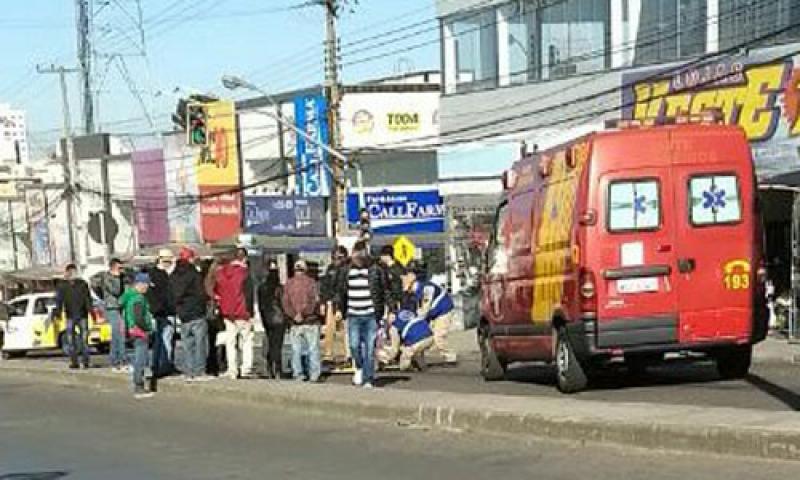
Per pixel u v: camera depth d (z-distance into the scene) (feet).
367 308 48.60
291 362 57.16
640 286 40.11
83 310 69.15
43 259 189.26
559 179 43.14
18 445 39.42
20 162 262.06
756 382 42.86
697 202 40.50
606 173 40.22
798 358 55.77
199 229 150.00
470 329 99.50
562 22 94.63
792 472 25.73
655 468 27.53
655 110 85.56
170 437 39.40
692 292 40.32
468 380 53.01
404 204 124.77
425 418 37.86
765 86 76.69
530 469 28.81
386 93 138.21
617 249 40.09
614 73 89.45
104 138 168.35
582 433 31.89
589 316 40.09
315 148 135.54
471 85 103.96
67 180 169.07
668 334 40.19
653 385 44.16
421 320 59.67
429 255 123.34
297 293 52.03
